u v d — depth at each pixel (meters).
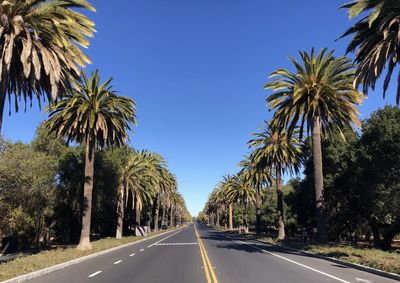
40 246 37.16
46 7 18.31
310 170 46.28
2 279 12.55
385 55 17.06
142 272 15.96
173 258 22.36
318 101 30.05
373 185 29.03
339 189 36.84
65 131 31.50
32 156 31.44
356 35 20.05
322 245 28.28
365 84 18.27
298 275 14.69
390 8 17.28
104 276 14.79
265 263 19.23
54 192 36.50
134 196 55.94
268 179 60.31
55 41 18.64
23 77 19.50
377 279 13.65
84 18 19.94
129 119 32.97
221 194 116.81
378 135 29.88
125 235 64.94
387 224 35.47
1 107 17.41
